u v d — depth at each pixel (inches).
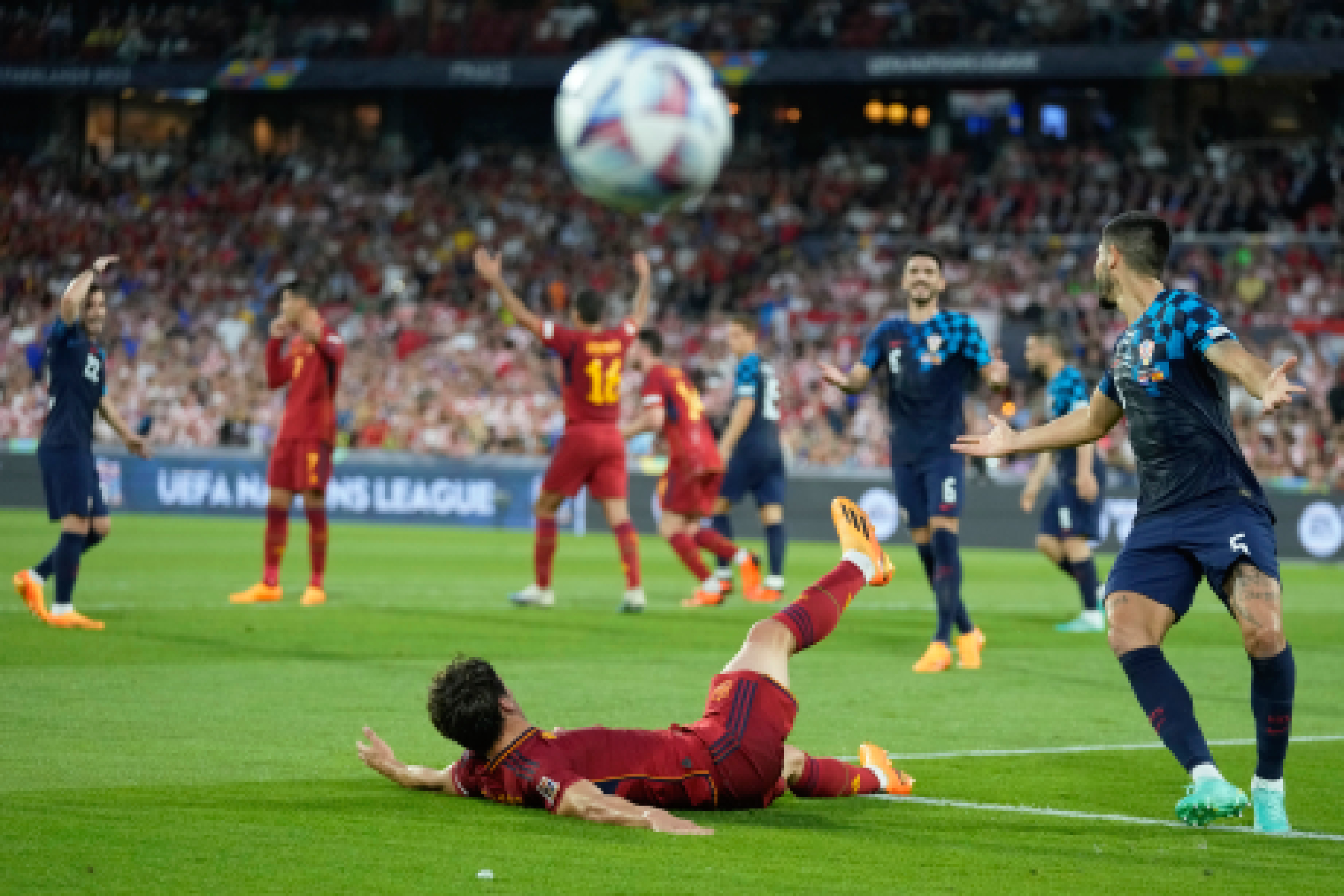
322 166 5733.3
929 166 5334.6
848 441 3796.8
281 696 1100.5
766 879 609.9
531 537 3289.9
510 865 618.5
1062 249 4630.9
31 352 4557.1
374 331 4680.1
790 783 776.3
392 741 935.0
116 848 633.6
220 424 4143.7
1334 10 4623.5
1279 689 721.0
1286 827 729.0
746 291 4830.2
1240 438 3449.8
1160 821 748.0
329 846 647.1
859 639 1583.4
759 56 5152.6
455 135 5994.1
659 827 686.5
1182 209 4864.7
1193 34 4746.6
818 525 3321.9
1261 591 714.2
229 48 5664.4
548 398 4089.6
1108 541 3085.6
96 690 1106.7
